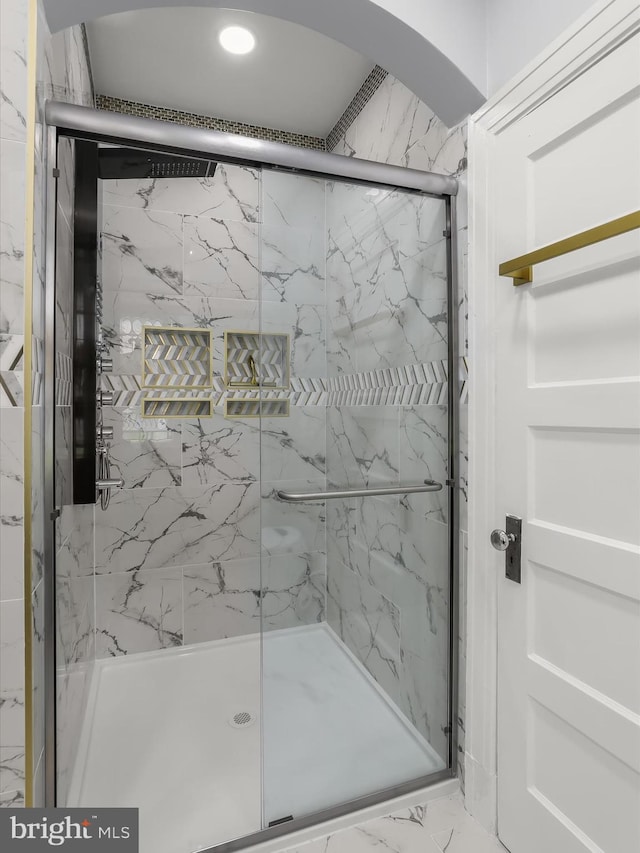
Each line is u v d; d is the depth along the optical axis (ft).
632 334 3.22
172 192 7.50
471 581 4.79
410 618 5.14
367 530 4.96
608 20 3.27
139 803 4.83
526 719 4.17
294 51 6.63
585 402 3.53
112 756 5.52
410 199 4.99
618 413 3.28
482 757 4.66
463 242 4.94
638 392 3.15
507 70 4.34
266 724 4.60
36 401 3.47
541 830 3.98
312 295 4.74
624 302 3.27
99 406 6.22
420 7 4.30
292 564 4.74
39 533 3.62
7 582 3.20
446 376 5.17
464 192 4.91
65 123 3.74
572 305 3.67
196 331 7.66
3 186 3.12
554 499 3.87
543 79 3.83
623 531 3.29
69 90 5.05
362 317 4.87
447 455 5.22
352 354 4.86
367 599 4.97
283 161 4.45
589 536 3.54
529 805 4.12
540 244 3.94
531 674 4.10
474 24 4.55
